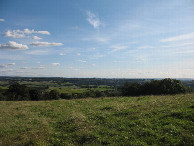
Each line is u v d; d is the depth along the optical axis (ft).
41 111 64.23
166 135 29.78
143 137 30.94
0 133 40.27
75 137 34.47
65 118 48.73
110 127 37.76
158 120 36.88
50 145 32.12
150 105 52.60
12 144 33.17
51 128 40.91
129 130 34.63
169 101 55.42
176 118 36.70
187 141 27.02
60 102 85.20
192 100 50.57
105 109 55.57
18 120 52.16
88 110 57.62
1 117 57.41
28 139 34.40
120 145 29.27
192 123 32.71
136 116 42.11
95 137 33.12
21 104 88.48
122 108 52.80
